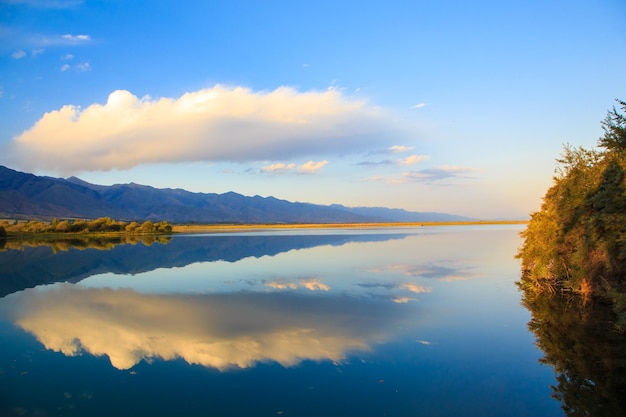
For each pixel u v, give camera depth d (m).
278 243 69.88
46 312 21.12
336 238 82.94
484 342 15.97
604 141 21.48
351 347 15.36
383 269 35.00
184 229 152.62
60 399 11.34
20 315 20.55
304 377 12.73
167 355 14.67
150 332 17.36
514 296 24.19
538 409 10.83
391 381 12.43
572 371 13.22
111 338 16.64
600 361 14.03
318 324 18.28
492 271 33.62
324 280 29.67
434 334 16.94
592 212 22.48
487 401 11.23
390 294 24.66
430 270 34.25
